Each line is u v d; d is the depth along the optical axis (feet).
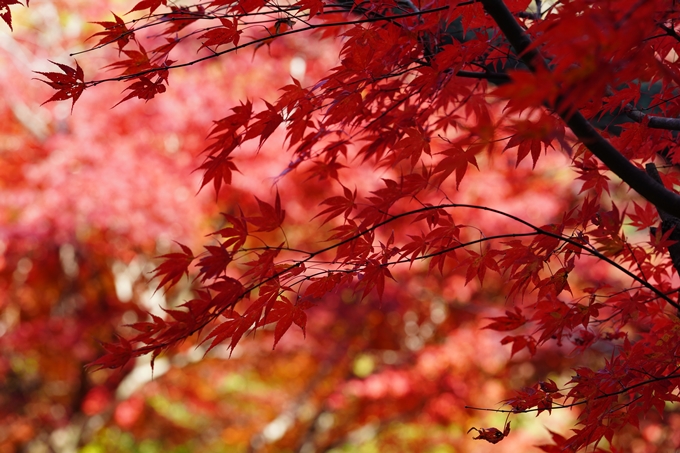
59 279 24.25
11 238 20.39
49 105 21.20
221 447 31.09
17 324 25.95
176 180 20.40
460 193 22.45
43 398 28.71
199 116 19.99
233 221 5.53
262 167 20.62
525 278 5.98
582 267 23.54
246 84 20.76
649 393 6.14
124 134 20.61
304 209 21.89
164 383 26.12
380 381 23.52
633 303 6.66
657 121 5.65
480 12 5.62
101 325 24.84
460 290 24.59
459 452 25.52
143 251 23.21
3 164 20.80
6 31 21.81
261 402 29.25
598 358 23.85
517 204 22.59
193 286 23.76
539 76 3.24
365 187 21.20
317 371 28.14
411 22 6.06
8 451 27.96
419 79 5.99
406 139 6.02
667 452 19.21
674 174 7.05
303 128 6.40
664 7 3.90
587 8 3.59
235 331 5.67
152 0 5.59
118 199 19.35
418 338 26.73
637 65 3.76
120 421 24.93
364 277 5.98
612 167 4.68
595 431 6.43
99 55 21.61
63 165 19.47
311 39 20.74
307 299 5.82
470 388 23.97
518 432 25.00
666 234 6.30
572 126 4.50
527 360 23.79
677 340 6.04
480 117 7.41
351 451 32.60
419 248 6.10
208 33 5.76
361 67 5.87
